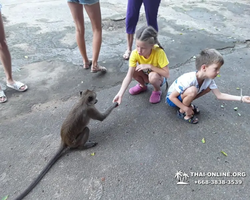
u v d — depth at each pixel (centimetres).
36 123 282
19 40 472
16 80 357
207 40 478
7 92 334
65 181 217
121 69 386
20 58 412
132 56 285
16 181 218
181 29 530
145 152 243
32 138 262
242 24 560
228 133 262
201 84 258
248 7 677
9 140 260
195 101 310
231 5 693
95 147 251
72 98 324
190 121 274
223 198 200
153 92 309
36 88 342
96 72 377
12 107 307
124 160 235
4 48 305
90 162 234
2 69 385
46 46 453
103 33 512
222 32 516
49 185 214
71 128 229
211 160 233
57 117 291
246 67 384
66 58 416
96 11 318
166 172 222
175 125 275
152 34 246
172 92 264
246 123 275
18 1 707
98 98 322
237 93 324
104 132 269
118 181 216
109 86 346
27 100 319
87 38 488
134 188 210
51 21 567
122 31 525
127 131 269
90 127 276
